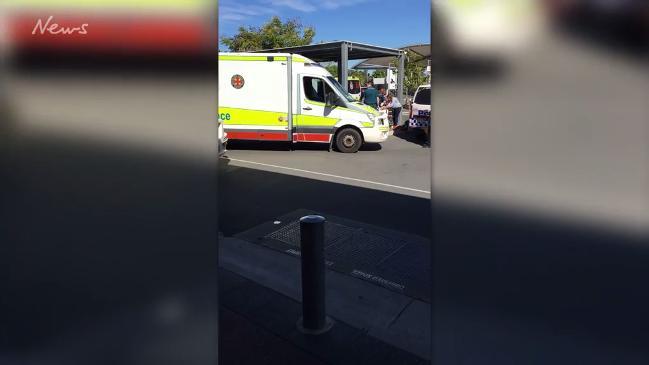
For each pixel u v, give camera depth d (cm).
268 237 526
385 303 366
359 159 1064
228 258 459
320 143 1295
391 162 1021
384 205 658
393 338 315
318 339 312
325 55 1827
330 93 1162
